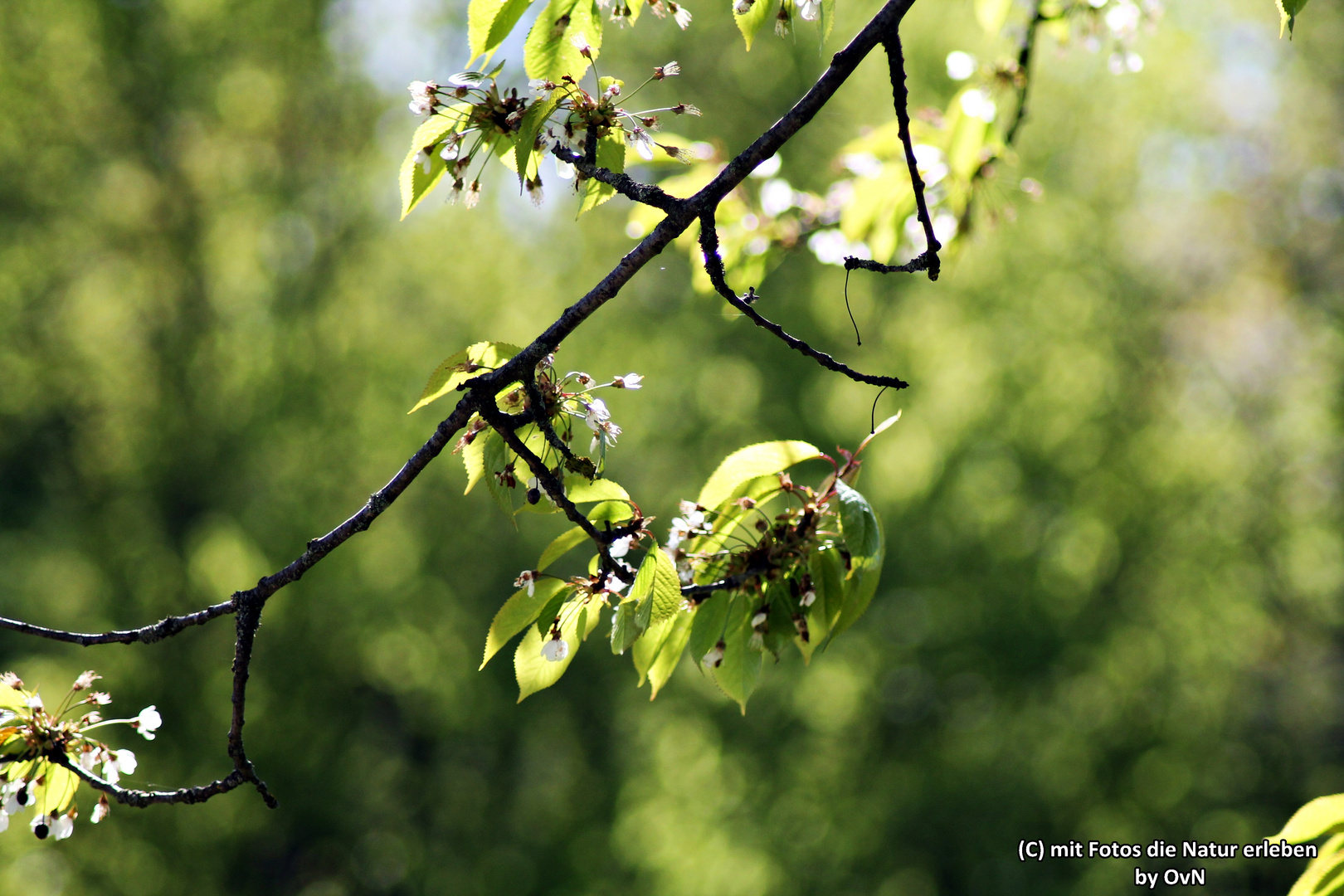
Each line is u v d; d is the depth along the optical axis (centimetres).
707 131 1206
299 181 1234
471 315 1285
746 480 196
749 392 1255
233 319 1210
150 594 1129
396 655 1292
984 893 1168
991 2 376
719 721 1213
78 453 1240
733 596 194
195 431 1171
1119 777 1226
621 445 1295
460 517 1305
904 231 409
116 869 1088
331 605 1185
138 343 1211
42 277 1163
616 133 191
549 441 179
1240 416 1380
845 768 1206
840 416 1187
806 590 192
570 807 1366
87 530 1168
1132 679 1206
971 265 1105
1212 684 1258
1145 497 1212
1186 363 1381
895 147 391
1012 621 1145
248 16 1169
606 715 1402
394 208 1259
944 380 1154
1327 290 1416
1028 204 1009
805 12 187
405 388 1238
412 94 184
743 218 405
